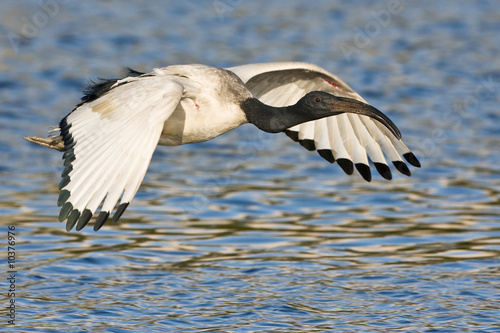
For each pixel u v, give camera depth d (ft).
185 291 36.42
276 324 33.06
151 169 56.13
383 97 74.79
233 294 36.19
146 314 33.88
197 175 55.01
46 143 33.58
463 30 103.40
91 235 43.65
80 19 102.27
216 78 32.94
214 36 95.96
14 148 58.23
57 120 64.75
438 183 53.98
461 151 61.05
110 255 40.75
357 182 54.29
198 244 42.73
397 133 32.48
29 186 51.29
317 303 35.29
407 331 32.48
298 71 36.32
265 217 47.24
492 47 95.30
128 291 36.32
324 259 40.70
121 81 30.07
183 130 32.81
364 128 36.19
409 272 38.86
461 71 84.84
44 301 34.99
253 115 33.30
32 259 39.86
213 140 64.03
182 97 32.07
